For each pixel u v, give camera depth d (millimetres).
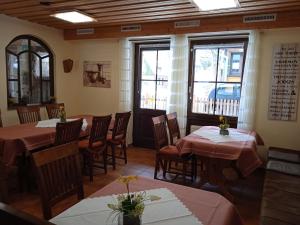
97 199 1327
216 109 4250
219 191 3012
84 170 3473
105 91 5160
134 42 4773
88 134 3572
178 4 3131
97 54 5145
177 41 4234
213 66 4191
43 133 2918
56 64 5027
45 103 4934
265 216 1787
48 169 1471
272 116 3750
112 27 4555
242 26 3566
